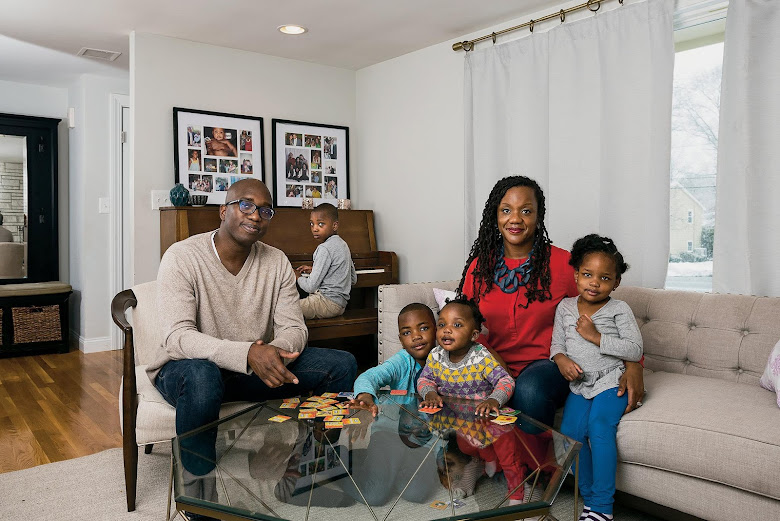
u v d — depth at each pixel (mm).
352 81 5023
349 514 1393
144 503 2324
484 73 3879
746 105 2748
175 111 4176
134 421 2246
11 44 4305
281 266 2539
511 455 1659
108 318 5352
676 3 3076
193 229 3852
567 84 3455
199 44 4289
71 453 2895
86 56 4613
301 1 3498
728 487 1856
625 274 3217
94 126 5199
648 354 2689
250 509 1404
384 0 3482
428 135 4395
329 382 2377
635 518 2203
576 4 3457
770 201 2715
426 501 1443
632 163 3172
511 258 2533
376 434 1811
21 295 5094
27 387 4133
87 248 5215
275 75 4625
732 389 2217
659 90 3045
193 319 2287
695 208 3166
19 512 2250
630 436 2029
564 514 2148
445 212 4281
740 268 2814
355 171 5066
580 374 2160
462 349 2318
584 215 3414
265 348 2117
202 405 2033
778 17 2662
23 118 5500
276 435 1803
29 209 5602
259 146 4543
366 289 4594
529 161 3676
